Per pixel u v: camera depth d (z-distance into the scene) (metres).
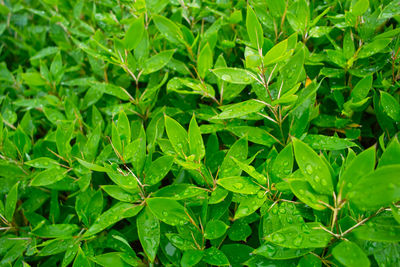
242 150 0.48
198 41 0.59
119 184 0.45
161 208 0.44
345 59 0.52
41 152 0.57
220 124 0.52
